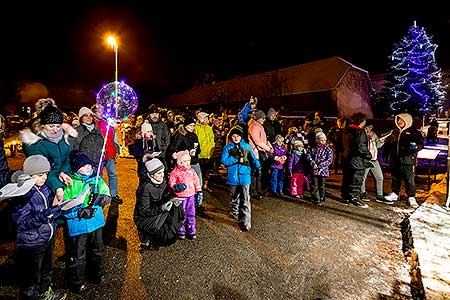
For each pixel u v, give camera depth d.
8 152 14.43
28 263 3.24
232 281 4.05
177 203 4.78
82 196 3.55
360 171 7.16
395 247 5.17
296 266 4.47
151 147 6.91
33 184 3.05
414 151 7.15
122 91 13.90
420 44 24.09
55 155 4.17
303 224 6.03
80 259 3.65
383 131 16.53
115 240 5.16
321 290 3.93
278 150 7.89
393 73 25.08
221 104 39.22
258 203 7.30
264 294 3.80
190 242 5.16
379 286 4.05
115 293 3.75
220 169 11.49
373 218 6.44
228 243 5.14
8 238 4.98
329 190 8.55
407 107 24.05
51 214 3.23
